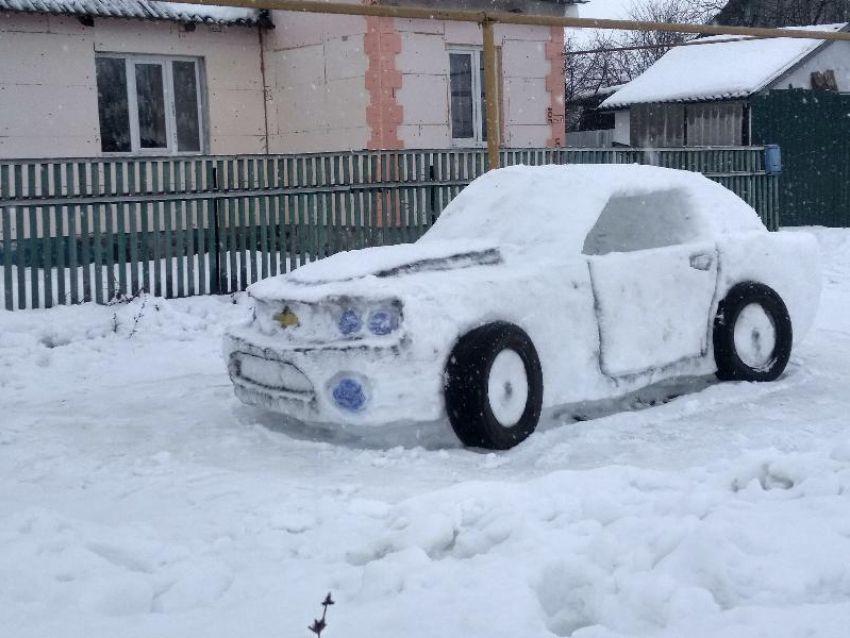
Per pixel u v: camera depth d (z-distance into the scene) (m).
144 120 16.92
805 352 9.95
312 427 7.36
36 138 15.71
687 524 4.21
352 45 16.86
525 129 18.67
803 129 21.73
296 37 17.62
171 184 12.90
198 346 10.64
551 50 18.84
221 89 17.61
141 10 16.23
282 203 12.87
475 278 6.96
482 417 6.59
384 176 13.59
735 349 8.31
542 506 4.98
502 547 4.46
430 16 10.34
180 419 7.82
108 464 6.57
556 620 3.72
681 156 16.77
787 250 8.92
